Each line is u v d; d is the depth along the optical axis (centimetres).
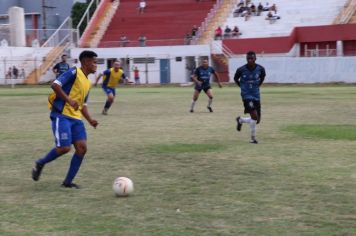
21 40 10412
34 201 1281
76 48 9938
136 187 1413
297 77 8325
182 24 10338
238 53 8962
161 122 3103
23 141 2348
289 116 3381
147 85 8969
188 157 1877
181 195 1319
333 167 1661
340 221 1084
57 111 1395
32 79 9850
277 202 1241
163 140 2322
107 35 10600
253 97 2242
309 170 1616
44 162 1431
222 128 2769
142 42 9700
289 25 9425
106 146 2153
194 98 3784
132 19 10744
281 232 1020
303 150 2009
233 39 9019
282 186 1405
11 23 10394
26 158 1909
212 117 3394
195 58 9200
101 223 1090
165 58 9356
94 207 1216
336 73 8100
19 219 1126
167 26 10400
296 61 8319
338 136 2386
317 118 3247
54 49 10156
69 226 1072
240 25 9738
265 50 8831
